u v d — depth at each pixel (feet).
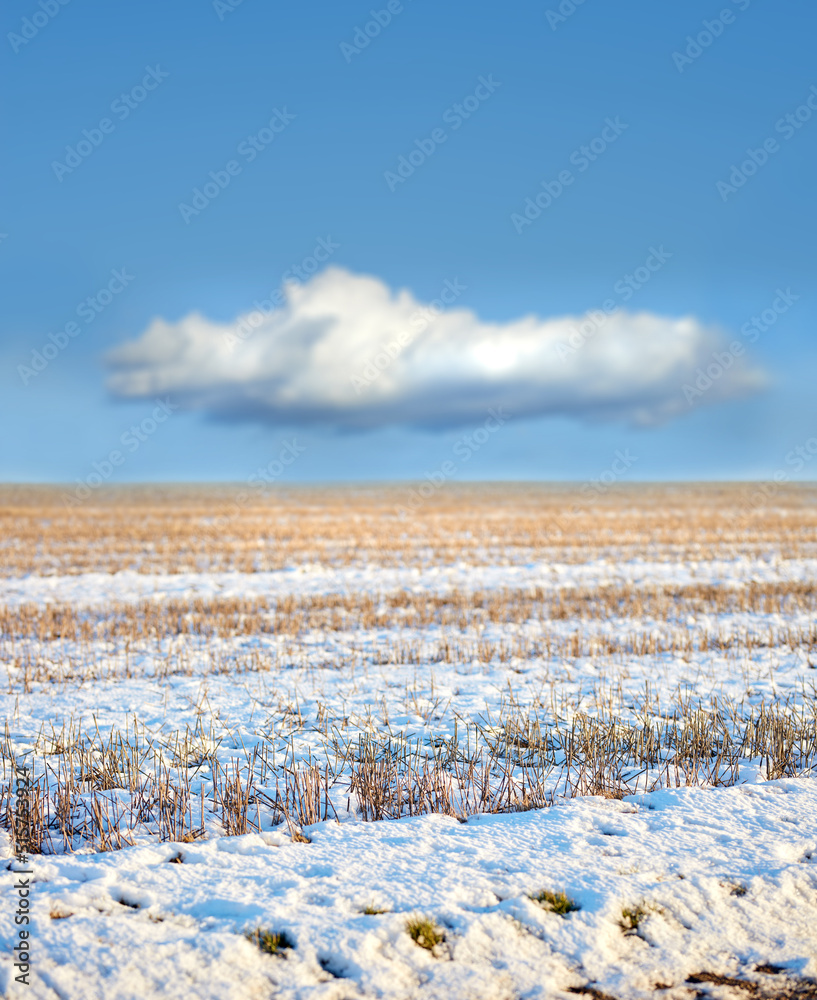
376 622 41.55
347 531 101.55
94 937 10.96
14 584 57.93
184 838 15.05
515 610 44.04
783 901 12.12
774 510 148.77
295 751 20.42
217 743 20.72
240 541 89.86
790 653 33.01
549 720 23.26
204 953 10.62
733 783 17.88
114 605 47.39
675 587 53.16
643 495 234.17
